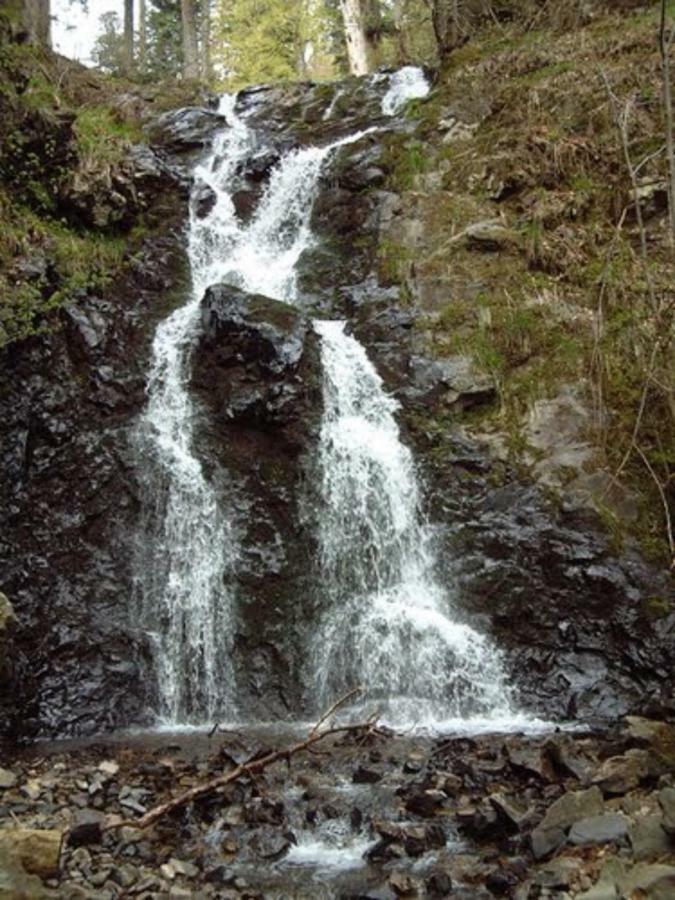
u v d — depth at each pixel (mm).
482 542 8859
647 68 12203
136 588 8688
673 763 5645
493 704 7848
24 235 10766
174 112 15711
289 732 7355
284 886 4590
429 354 10445
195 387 10203
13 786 5855
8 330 9750
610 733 6762
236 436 9688
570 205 11422
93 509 9047
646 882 4039
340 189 13094
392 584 9047
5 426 9344
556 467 9227
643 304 10000
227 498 9242
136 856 4875
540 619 8227
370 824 5223
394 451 9703
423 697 8094
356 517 9297
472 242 11352
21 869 4359
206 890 4527
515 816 4977
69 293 10672
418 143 13328
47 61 14766
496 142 12625
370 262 11844
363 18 20453
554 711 7570
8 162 11320
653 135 11477
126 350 10578
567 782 5543
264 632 8477
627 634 7895
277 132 15539
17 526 8750
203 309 10719
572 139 11977
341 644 8500
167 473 9398
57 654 7930
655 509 8820
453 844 4988
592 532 8656
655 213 11055
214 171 14336
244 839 5066
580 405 9625
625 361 9773
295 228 13195
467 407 9969
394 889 4469
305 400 9773
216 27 32375
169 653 8453
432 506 9242
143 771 6141
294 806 5480
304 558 8914
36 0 15672
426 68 16312
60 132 11805
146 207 12805
